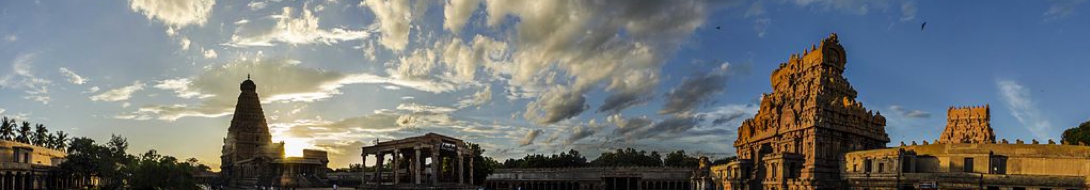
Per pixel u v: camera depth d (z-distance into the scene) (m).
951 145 98.44
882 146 128.50
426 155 115.81
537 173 192.12
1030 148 93.62
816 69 126.44
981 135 137.50
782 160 117.19
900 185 99.19
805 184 111.62
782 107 131.00
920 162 100.88
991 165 94.69
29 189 121.06
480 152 147.75
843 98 124.19
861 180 105.12
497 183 198.25
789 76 134.62
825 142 116.06
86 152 130.62
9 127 164.00
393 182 105.38
